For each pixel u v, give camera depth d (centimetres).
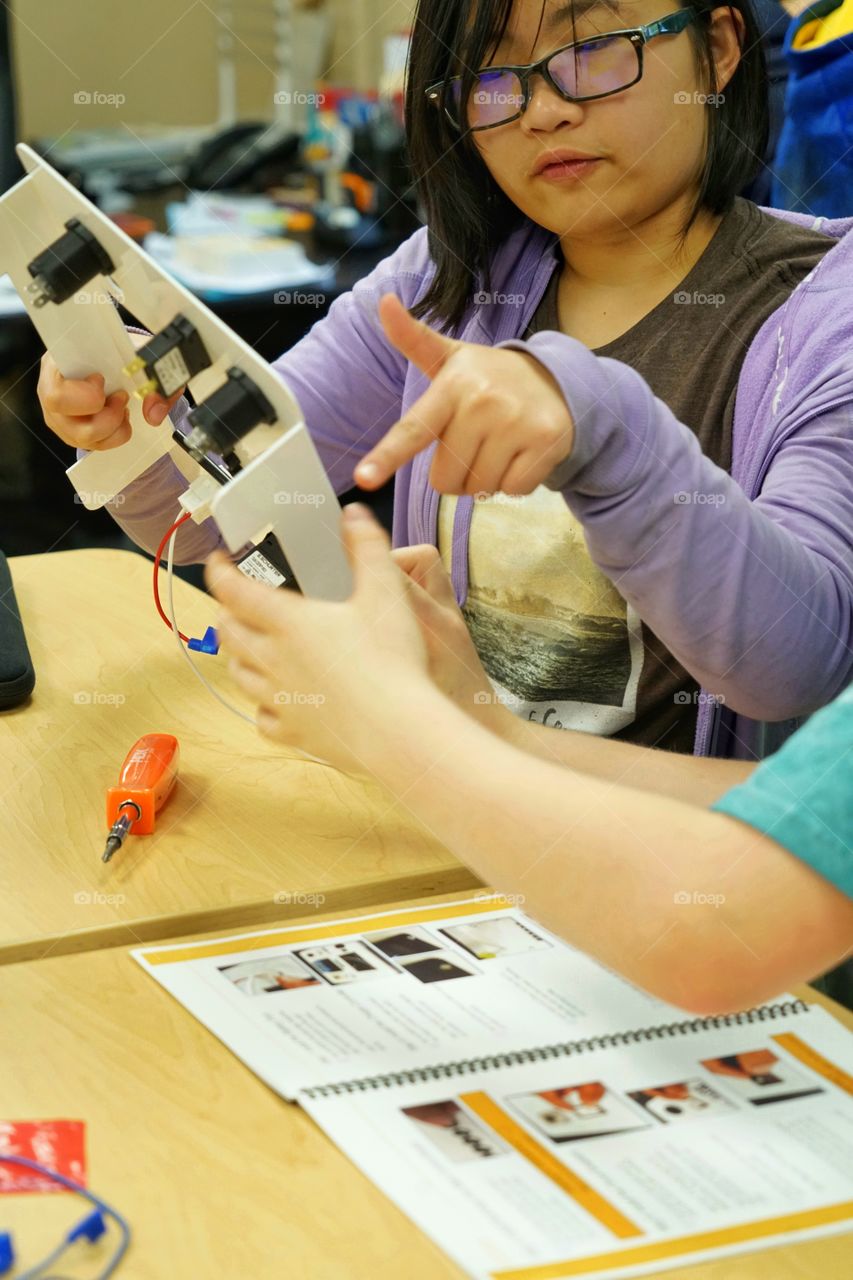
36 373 231
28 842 93
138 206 266
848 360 101
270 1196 61
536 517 118
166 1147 64
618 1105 67
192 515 101
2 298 216
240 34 324
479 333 125
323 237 252
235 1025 73
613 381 79
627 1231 59
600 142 104
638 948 64
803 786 63
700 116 107
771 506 96
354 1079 69
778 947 62
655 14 102
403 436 74
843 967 103
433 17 110
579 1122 66
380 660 69
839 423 99
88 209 80
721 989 63
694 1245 58
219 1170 63
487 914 86
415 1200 60
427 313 127
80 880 88
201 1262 57
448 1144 64
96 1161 63
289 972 79
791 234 117
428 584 92
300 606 69
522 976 79
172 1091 68
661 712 119
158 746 101
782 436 103
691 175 110
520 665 122
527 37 102
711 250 115
